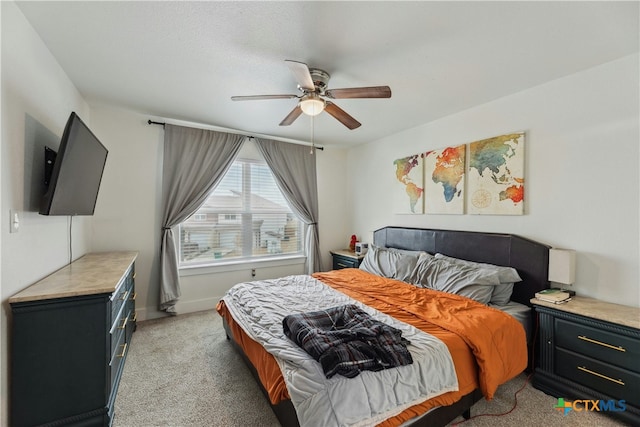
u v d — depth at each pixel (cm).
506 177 259
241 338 204
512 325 192
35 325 141
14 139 146
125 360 229
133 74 224
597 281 208
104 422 154
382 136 399
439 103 278
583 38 173
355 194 463
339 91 197
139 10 152
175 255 336
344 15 154
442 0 142
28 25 161
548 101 233
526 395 196
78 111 257
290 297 239
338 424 118
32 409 140
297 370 136
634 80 191
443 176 316
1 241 133
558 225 228
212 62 205
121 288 196
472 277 243
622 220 197
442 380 149
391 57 196
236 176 393
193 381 210
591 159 211
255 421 171
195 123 344
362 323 173
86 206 215
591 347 179
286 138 409
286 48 186
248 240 402
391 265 321
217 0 144
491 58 197
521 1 143
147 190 330
